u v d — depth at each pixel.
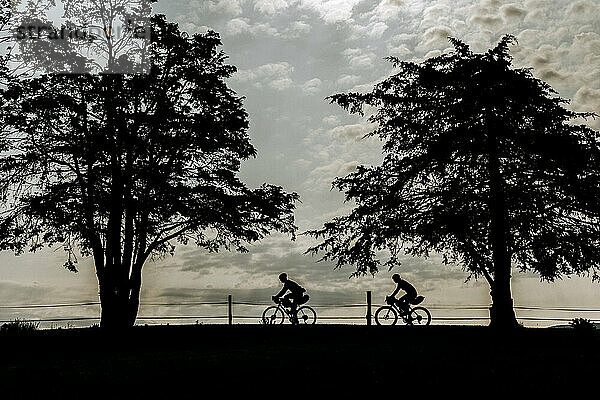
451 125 31.44
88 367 16.20
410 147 32.81
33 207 28.69
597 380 13.91
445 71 32.81
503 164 30.27
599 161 29.83
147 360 17.39
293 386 13.52
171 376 14.40
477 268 30.92
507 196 29.52
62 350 22.72
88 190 29.09
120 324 28.91
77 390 13.41
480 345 20.53
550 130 30.66
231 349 20.19
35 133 30.22
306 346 20.44
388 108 33.75
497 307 28.50
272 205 32.06
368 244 32.22
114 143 29.42
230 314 29.31
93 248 29.89
